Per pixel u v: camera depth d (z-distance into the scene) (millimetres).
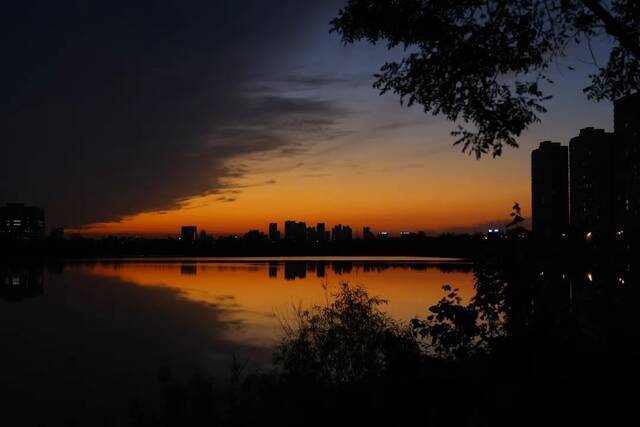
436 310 6332
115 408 16438
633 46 5820
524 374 5762
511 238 6148
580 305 5918
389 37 6973
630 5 6148
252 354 24438
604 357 5699
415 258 181250
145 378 20688
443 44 6590
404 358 7305
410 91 6918
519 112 6672
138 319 40500
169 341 30047
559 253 5996
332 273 84875
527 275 5871
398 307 35938
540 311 5809
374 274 78188
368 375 8172
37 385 20562
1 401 18188
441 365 6754
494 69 6730
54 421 15648
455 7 6531
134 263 152500
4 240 198875
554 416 5312
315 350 10094
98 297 58000
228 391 10539
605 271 5648
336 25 7086
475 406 5824
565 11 6316
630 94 6840
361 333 10125
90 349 28484
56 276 94000
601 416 5152
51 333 34438
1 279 86312
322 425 7523
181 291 62844
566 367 5660
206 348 27047
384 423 6762
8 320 41219
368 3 6789
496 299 5969
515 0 6391
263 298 52250
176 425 9797
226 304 48594
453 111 6930
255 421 8547
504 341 5918
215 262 157625
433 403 6293
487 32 6477
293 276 83500
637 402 5246
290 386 8789
